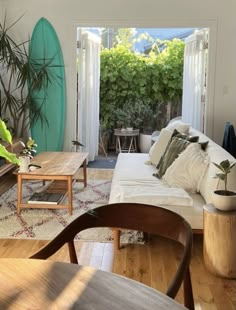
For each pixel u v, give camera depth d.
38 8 5.85
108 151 7.95
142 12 5.75
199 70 6.03
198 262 3.04
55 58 5.93
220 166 2.87
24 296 1.19
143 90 7.63
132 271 2.88
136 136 7.73
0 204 4.32
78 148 6.20
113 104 7.72
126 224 1.77
